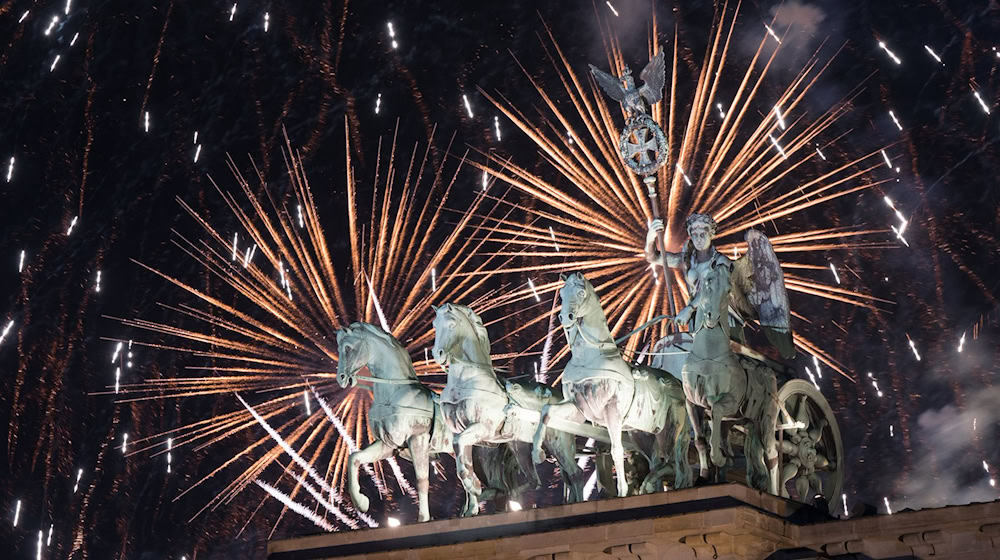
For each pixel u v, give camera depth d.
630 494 58.22
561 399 57.88
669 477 57.06
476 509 56.38
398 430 57.94
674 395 57.03
